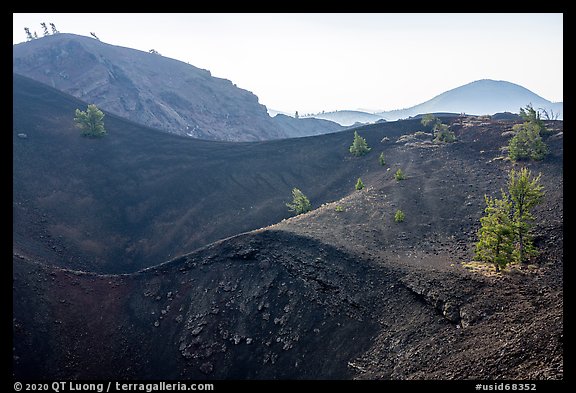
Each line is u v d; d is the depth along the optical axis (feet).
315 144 260.83
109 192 207.72
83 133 257.75
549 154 143.54
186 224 191.83
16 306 96.17
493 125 212.23
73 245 164.86
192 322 98.84
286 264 100.99
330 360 78.07
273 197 207.82
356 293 88.53
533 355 53.01
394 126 262.06
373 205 135.13
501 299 72.69
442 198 133.18
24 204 175.11
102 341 98.84
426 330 73.15
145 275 117.19
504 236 83.15
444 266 90.63
